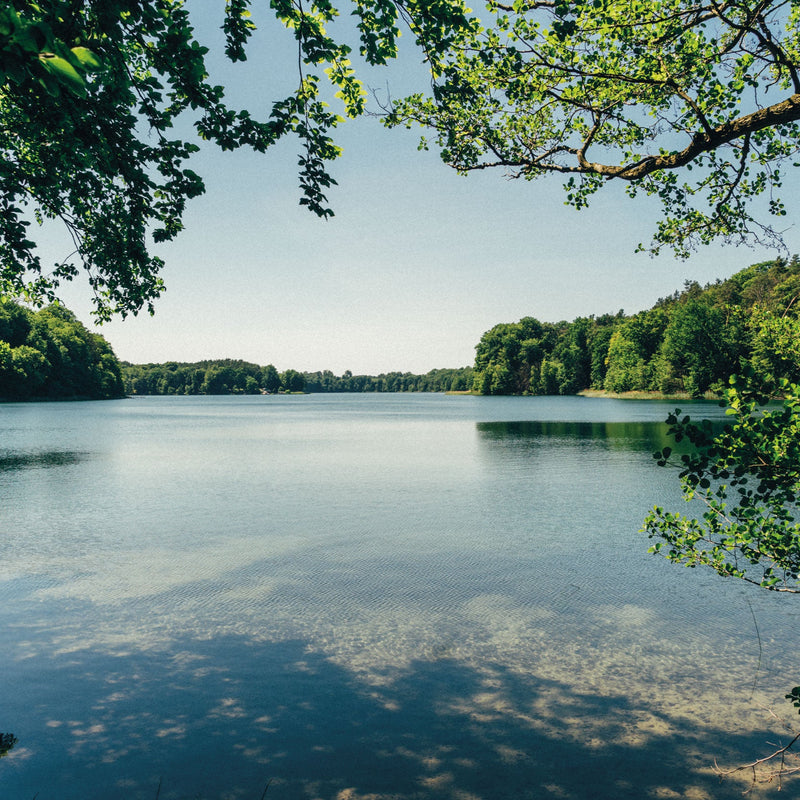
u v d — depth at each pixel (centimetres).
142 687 592
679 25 555
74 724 525
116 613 786
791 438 329
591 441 3019
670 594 851
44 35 205
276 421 5544
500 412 6469
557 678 612
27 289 834
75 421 5297
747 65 569
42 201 698
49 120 505
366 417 6178
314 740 505
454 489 1705
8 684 597
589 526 1246
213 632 727
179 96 531
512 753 486
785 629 726
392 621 761
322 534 1197
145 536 1188
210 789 439
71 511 1437
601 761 473
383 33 496
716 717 535
